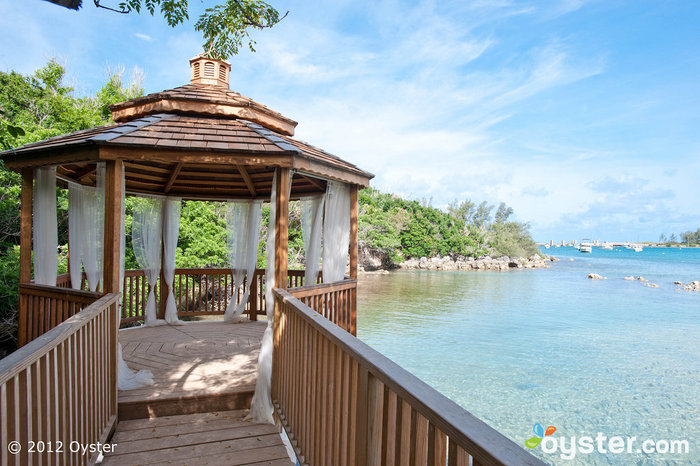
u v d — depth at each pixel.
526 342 13.95
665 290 28.30
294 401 2.87
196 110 4.75
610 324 16.94
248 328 6.00
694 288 29.50
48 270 4.38
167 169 5.72
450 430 0.89
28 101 12.29
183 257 12.20
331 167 4.38
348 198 5.16
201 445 2.92
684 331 15.84
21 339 4.22
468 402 9.12
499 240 50.38
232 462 2.70
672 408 9.04
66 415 2.01
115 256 3.44
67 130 11.22
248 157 3.69
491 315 18.34
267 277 3.76
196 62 6.02
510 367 11.38
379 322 16.44
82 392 2.32
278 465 2.68
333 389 2.08
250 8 4.35
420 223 42.16
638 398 9.52
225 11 4.48
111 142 3.38
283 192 3.75
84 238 4.62
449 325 16.17
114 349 3.19
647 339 14.58
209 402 3.48
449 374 10.74
